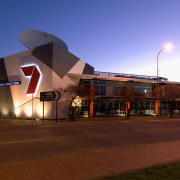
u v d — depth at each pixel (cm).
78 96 2998
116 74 4091
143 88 4284
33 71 3291
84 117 3488
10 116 3550
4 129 1859
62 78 3231
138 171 568
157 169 582
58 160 728
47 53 3167
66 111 3253
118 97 3516
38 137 1344
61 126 2144
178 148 955
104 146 1044
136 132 1628
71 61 3428
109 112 3762
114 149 934
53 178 537
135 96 3588
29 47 3359
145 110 4203
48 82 3100
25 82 3409
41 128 1939
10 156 820
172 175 523
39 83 3225
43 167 638
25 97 3394
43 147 1007
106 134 1505
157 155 809
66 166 649
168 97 3825
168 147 983
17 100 3503
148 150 909
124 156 791
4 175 563
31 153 873
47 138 1301
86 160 727
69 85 3088
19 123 2466
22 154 855
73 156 793
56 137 1346
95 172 586
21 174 571
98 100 3659
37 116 3219
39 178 537
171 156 790
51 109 3053
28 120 3016
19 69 3506
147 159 743
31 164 674
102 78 3638
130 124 2394
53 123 2473
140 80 4031
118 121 2889
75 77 3472
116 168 626
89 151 904
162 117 3806
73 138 1305
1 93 3744
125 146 1033
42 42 3609
